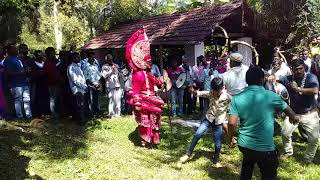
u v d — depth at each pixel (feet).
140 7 87.15
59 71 37.45
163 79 34.30
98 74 39.04
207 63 44.01
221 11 52.70
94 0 80.74
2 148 25.02
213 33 52.39
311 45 41.39
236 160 26.25
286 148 26.13
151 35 61.67
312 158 25.26
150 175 22.66
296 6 50.11
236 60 24.84
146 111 29.07
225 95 24.38
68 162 23.81
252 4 46.50
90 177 21.57
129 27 78.28
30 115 35.55
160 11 85.92
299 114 24.73
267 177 17.08
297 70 24.16
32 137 28.58
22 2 40.75
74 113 37.01
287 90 25.68
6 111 34.32
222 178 22.86
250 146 16.78
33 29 88.84
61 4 86.12
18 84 34.50
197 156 27.02
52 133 30.71
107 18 87.15
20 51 36.99
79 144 27.91
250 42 54.24
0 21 76.54
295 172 23.77
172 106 42.42
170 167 24.62
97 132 32.89
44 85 37.88
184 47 56.70
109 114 40.22
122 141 30.66
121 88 41.81
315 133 24.67
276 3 51.08
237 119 17.26
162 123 38.42
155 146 29.68
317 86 23.93
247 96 17.06
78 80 35.22
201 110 44.96
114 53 76.59
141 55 29.14
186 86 42.50
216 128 24.76
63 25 86.43
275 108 16.96
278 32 52.54
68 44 88.28
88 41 87.56
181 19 60.90
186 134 33.32
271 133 16.85
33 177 21.04
